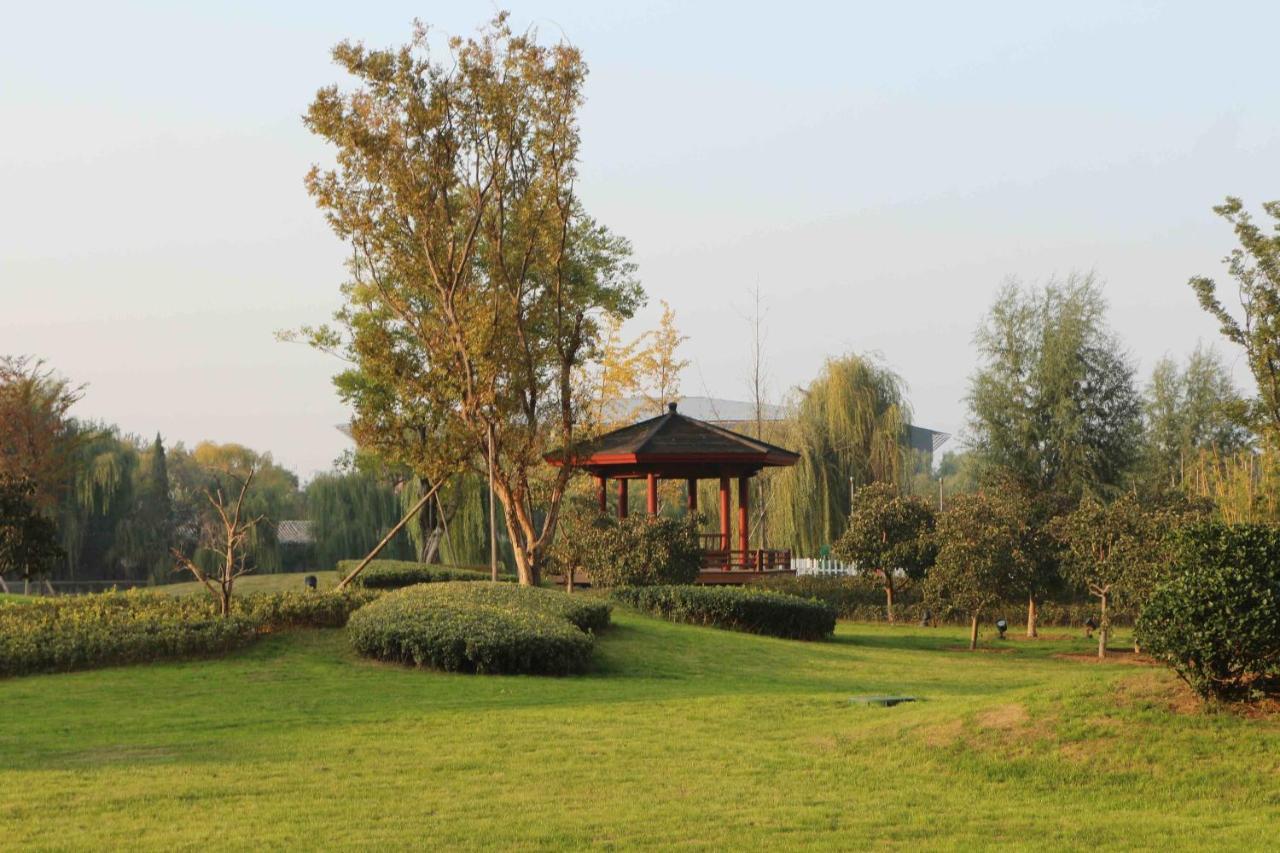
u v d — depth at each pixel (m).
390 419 27.38
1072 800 9.08
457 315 25.69
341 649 17.62
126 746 11.23
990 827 8.32
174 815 8.65
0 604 20.22
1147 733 9.83
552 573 30.00
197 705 13.63
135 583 50.81
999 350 41.19
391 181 25.45
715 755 10.85
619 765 10.45
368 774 10.05
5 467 35.09
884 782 9.77
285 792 9.39
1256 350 21.58
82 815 8.61
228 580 18.38
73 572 50.09
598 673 17.17
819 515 39.62
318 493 51.78
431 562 43.81
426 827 8.32
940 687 16.81
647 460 30.25
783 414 43.47
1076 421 39.53
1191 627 9.85
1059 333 40.34
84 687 14.76
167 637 16.55
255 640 17.83
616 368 41.09
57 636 16.25
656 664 18.16
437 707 13.64
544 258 27.25
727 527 32.56
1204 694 10.09
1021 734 10.34
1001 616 30.66
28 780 9.70
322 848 7.79
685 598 24.56
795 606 24.58
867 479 39.94
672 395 42.12
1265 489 28.48
